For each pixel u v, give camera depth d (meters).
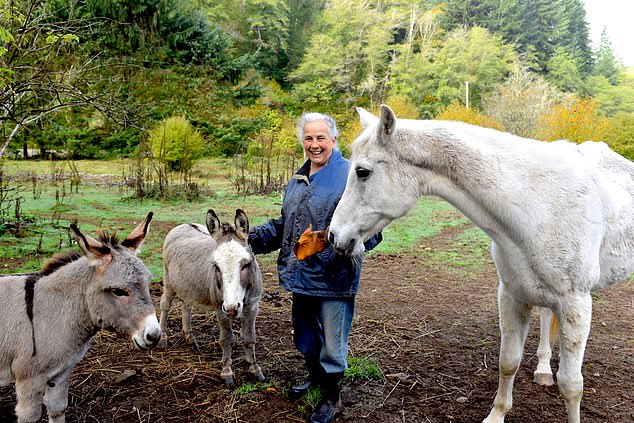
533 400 3.68
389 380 3.95
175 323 5.18
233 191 15.55
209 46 31.08
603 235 2.96
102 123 24.52
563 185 2.75
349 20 44.25
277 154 22.61
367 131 2.84
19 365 2.86
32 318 2.92
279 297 6.06
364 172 2.74
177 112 26.33
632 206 3.20
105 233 3.16
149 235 9.15
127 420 3.34
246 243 3.66
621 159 3.50
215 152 26.25
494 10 61.25
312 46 42.22
